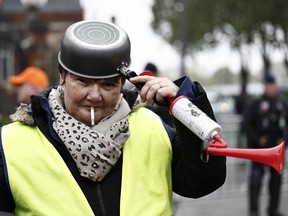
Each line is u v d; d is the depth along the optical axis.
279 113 8.24
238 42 35.19
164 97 2.54
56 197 2.54
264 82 8.27
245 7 32.81
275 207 8.41
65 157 2.59
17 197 2.58
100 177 2.57
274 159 2.35
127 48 2.58
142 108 2.85
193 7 35.00
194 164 2.62
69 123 2.58
